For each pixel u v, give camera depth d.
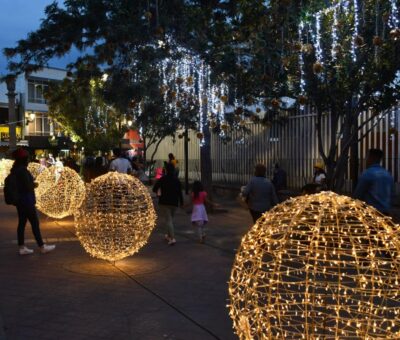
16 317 5.47
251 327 3.59
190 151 24.59
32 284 6.82
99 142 27.84
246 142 19.72
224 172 21.42
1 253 8.96
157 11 11.03
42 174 14.11
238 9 12.26
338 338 3.41
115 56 12.82
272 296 3.49
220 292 6.40
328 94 10.16
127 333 4.98
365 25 9.51
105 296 6.24
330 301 3.93
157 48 12.08
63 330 5.07
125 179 7.86
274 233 3.57
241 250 3.76
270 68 10.66
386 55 9.49
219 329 5.08
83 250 9.18
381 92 10.32
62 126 29.84
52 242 10.06
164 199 9.72
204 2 12.75
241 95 11.86
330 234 3.50
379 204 6.75
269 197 8.46
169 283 6.85
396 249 3.47
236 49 11.20
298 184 16.59
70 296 6.25
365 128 13.88
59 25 12.68
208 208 14.42
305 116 16.14
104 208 7.63
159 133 20.52
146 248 9.41
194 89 13.29
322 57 9.91
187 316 5.48
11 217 13.98
